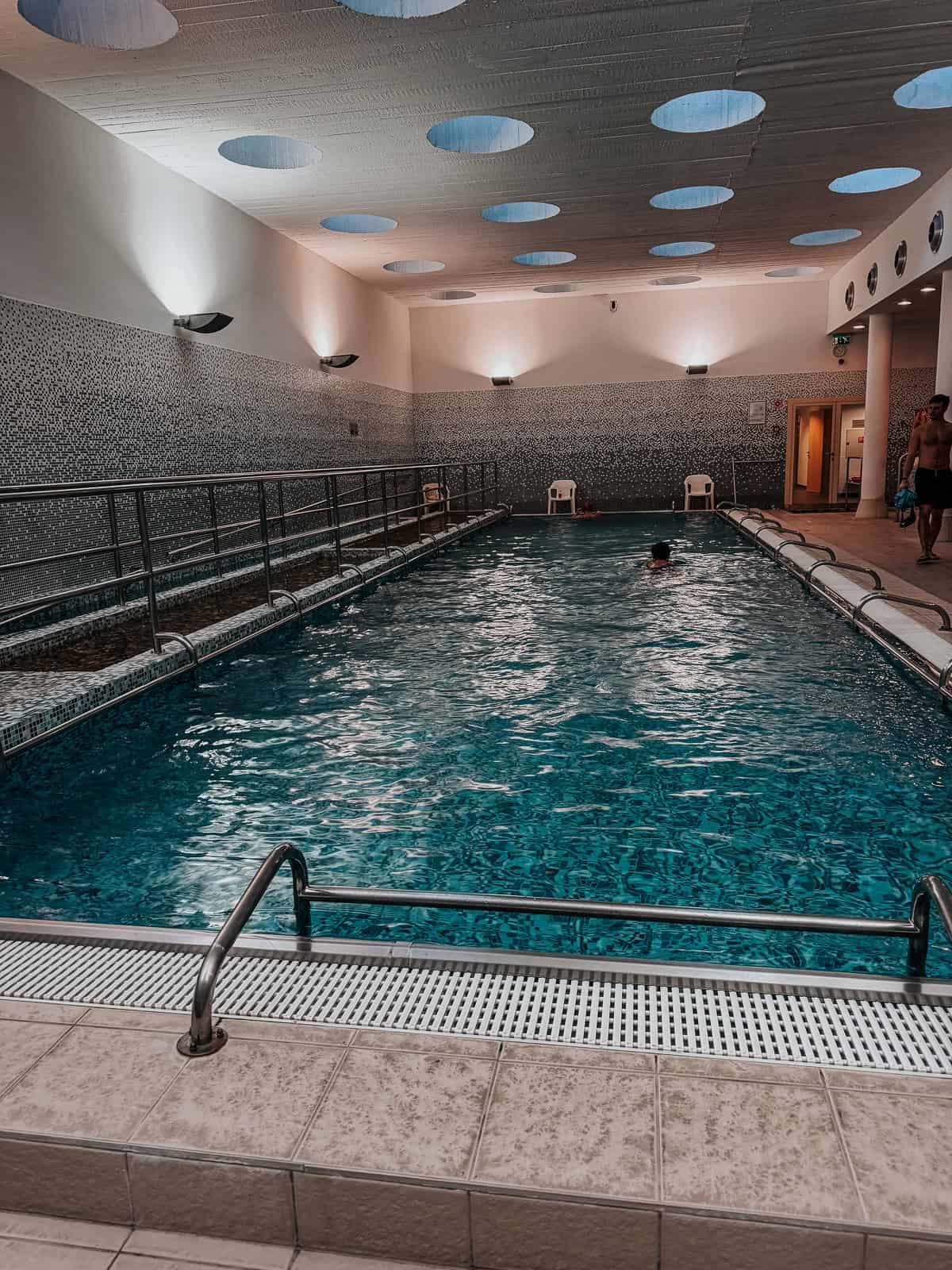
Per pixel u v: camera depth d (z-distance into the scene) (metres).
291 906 2.55
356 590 7.55
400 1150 1.36
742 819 3.02
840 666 4.89
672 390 14.77
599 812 3.11
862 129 7.04
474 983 1.82
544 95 6.24
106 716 4.25
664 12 5.09
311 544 10.44
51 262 6.16
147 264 7.37
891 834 2.88
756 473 14.74
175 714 4.38
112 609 6.04
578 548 10.52
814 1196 1.25
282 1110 1.46
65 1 5.10
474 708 4.34
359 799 3.30
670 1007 1.73
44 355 6.09
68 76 5.78
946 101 6.59
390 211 9.18
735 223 9.99
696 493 14.55
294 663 5.30
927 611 5.59
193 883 2.72
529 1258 1.33
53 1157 1.44
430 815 3.13
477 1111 1.44
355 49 5.46
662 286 14.15
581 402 15.07
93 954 1.98
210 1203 1.41
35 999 1.80
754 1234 1.24
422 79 5.91
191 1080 1.54
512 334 15.09
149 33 5.28
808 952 2.25
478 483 15.53
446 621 6.45
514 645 5.65
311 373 11.02
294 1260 1.38
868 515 12.44
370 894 1.96
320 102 6.27
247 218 9.22
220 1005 1.77
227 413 8.81
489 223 9.80
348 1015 1.72
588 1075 1.53
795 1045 1.60
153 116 6.49
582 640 5.73
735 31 5.36
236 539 8.92
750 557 9.23
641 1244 1.28
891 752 3.58
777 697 4.36
